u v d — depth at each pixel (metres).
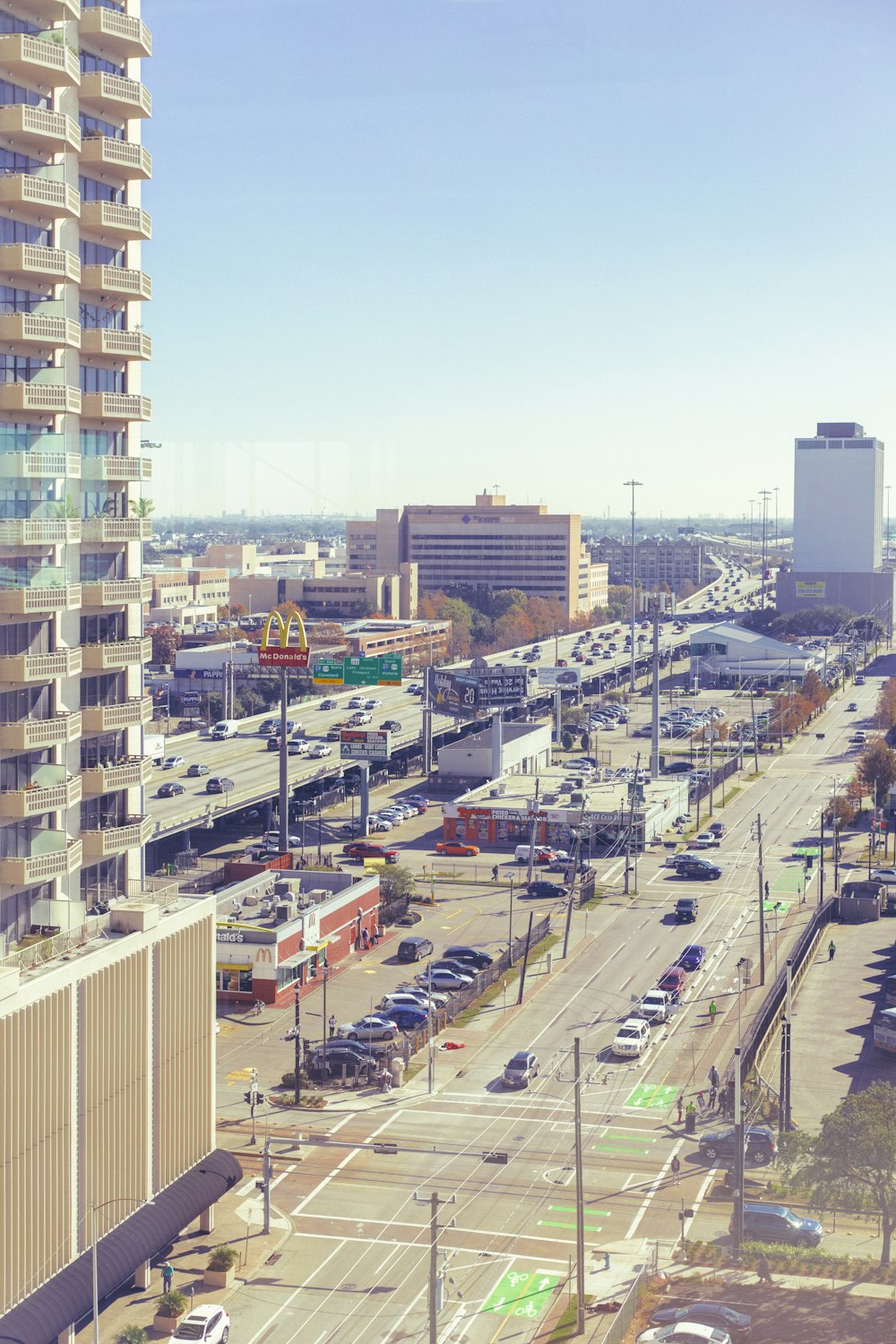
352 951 145.12
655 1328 71.62
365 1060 110.56
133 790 90.31
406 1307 75.19
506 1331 72.56
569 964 140.25
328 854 186.25
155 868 166.25
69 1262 67.81
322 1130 99.75
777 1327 71.38
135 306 91.19
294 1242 83.06
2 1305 62.56
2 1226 62.38
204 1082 82.31
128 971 73.06
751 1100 100.88
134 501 92.12
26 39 77.38
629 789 195.75
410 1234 83.88
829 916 159.00
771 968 138.62
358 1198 88.88
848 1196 79.81
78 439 86.44
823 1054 115.19
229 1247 80.38
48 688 82.12
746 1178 91.56
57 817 82.25
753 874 179.50
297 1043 105.56
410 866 183.38
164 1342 71.00
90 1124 69.69
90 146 84.44
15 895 79.06
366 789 199.50
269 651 165.50
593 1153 95.38
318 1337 72.19
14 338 79.00
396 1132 99.31
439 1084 108.56
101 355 87.38
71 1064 67.81
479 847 194.75
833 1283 76.44
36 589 78.25
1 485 77.62
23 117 77.56
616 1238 83.12
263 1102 104.88
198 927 81.00
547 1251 81.50
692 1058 113.75
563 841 193.50
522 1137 98.38
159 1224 74.19
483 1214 86.38
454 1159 94.56
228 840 193.88
